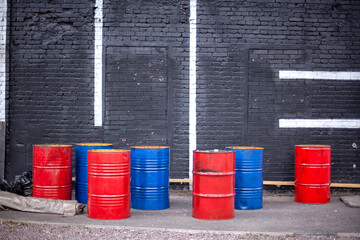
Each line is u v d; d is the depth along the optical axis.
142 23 9.31
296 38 9.39
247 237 5.83
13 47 9.29
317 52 9.41
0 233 5.88
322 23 9.41
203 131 9.30
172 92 9.30
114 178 6.79
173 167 9.26
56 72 9.31
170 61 9.30
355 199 8.48
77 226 6.33
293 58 9.39
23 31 9.29
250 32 9.36
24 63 9.30
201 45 9.31
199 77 9.30
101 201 6.78
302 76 9.39
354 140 9.39
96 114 9.29
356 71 9.43
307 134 9.37
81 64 9.30
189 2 9.31
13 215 6.94
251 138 9.33
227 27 9.33
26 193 8.65
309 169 8.41
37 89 9.29
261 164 7.90
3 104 9.20
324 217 7.09
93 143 8.59
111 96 9.30
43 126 9.29
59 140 9.29
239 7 9.35
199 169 6.92
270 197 9.15
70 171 7.97
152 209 7.66
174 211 7.56
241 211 7.62
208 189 6.85
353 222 6.71
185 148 9.27
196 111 9.30
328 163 8.50
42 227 6.24
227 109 9.32
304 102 9.38
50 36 9.32
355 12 9.41
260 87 9.37
